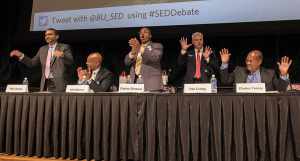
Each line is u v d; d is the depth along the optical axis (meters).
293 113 1.45
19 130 1.78
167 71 3.68
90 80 2.21
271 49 3.35
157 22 3.34
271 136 1.46
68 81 2.62
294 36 3.27
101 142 1.66
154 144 1.57
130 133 1.63
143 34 2.36
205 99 1.55
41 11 3.72
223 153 1.52
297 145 1.42
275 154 1.45
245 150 1.50
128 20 3.43
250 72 2.17
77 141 1.66
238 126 1.50
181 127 1.55
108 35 3.46
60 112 1.73
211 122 1.55
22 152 1.75
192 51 2.69
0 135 1.79
